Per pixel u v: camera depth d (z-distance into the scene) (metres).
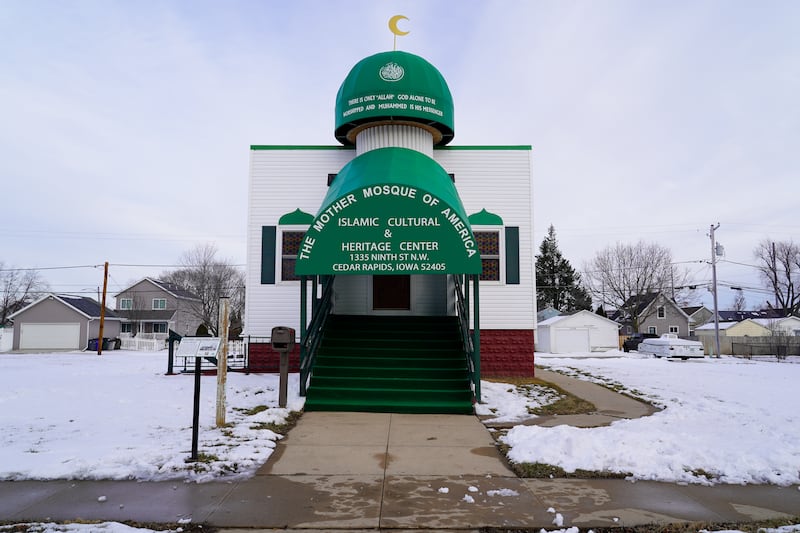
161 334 53.62
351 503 5.33
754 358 40.00
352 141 14.02
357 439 7.90
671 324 62.44
